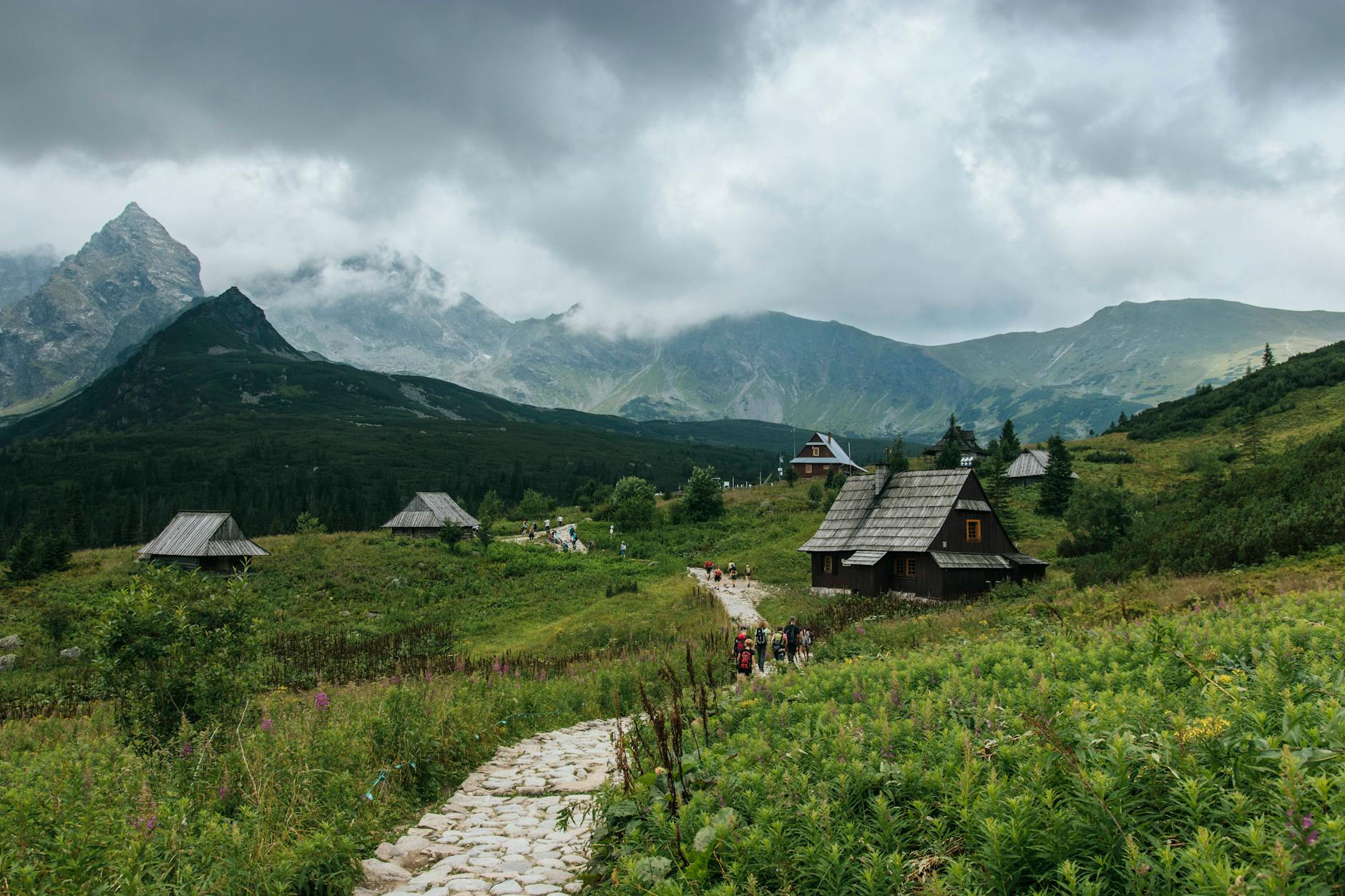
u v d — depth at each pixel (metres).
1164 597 22.67
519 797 11.39
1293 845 3.81
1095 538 56.50
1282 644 8.76
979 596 46.06
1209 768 4.97
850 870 5.09
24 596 52.09
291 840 8.05
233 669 12.40
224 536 59.97
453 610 51.75
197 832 8.03
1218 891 3.70
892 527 51.03
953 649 14.92
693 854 5.50
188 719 11.70
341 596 54.06
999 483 76.44
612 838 7.46
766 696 12.03
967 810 5.11
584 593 55.41
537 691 19.14
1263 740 4.96
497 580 60.38
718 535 78.19
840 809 5.82
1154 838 4.46
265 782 9.23
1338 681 7.02
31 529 58.59
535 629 46.41
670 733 8.97
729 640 29.42
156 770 10.02
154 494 186.62
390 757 11.82
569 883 7.82
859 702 10.30
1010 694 8.88
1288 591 18.62
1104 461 92.94
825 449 123.38
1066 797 5.01
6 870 6.21
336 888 7.66
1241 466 81.69
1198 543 31.84
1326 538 27.97
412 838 9.51
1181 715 5.51
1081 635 13.91
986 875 4.64
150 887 6.35
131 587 12.39
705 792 6.81
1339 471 32.88
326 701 15.09
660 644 31.25
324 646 36.84
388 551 66.62
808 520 79.19
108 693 11.88
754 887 4.96
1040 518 74.06
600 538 79.19
